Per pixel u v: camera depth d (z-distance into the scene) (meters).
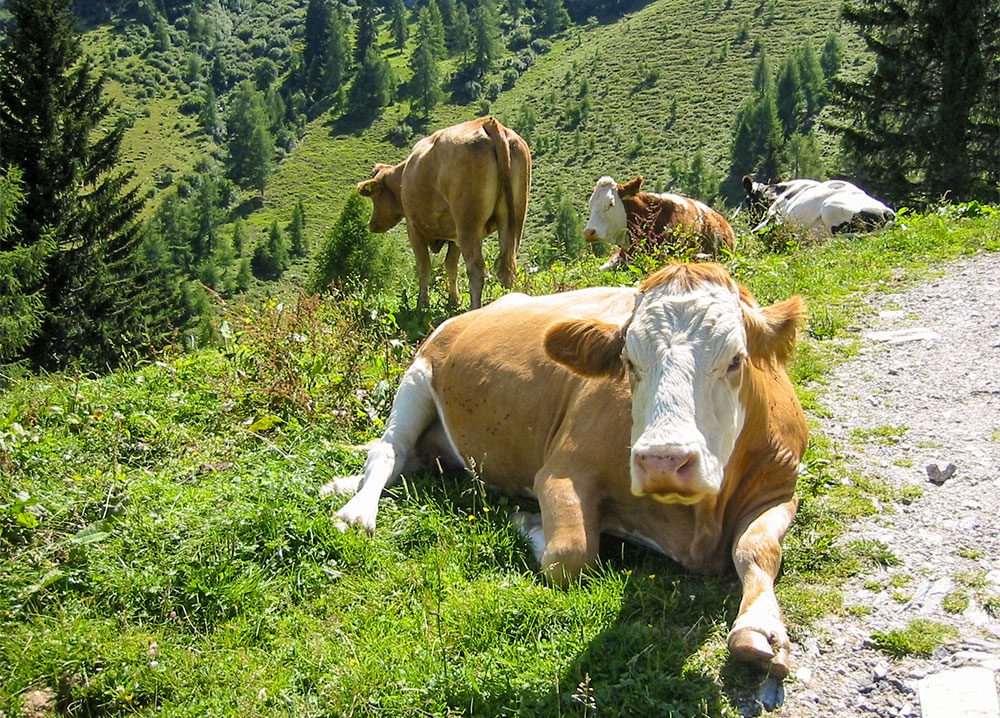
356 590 4.83
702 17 161.88
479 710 3.92
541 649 4.18
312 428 6.91
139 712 4.12
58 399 7.78
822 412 6.75
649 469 3.88
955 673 3.95
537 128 145.00
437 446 6.50
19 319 24.62
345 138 171.75
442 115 173.25
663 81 147.00
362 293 10.05
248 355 8.20
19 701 4.12
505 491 5.99
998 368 7.15
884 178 28.52
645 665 4.04
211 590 4.72
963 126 27.30
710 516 4.68
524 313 6.19
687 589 4.61
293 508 5.29
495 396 5.89
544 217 109.81
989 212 12.69
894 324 8.43
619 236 14.40
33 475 6.16
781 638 4.05
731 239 14.26
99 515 5.45
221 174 163.75
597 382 5.19
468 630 4.36
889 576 4.70
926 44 27.59
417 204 10.30
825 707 3.86
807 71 128.62
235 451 6.61
